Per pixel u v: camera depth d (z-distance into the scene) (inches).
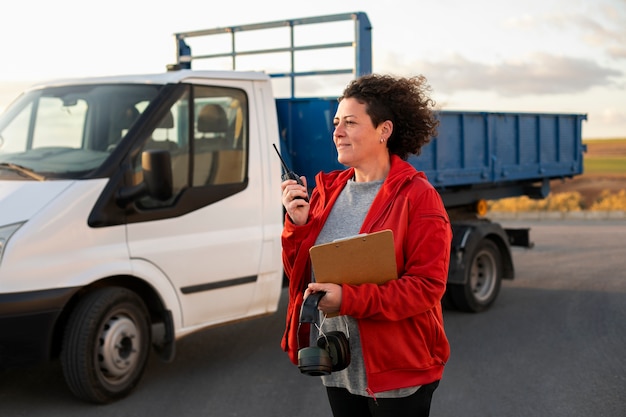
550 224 710.5
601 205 885.2
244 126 255.1
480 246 342.0
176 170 235.0
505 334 301.6
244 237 251.3
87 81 250.5
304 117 287.4
